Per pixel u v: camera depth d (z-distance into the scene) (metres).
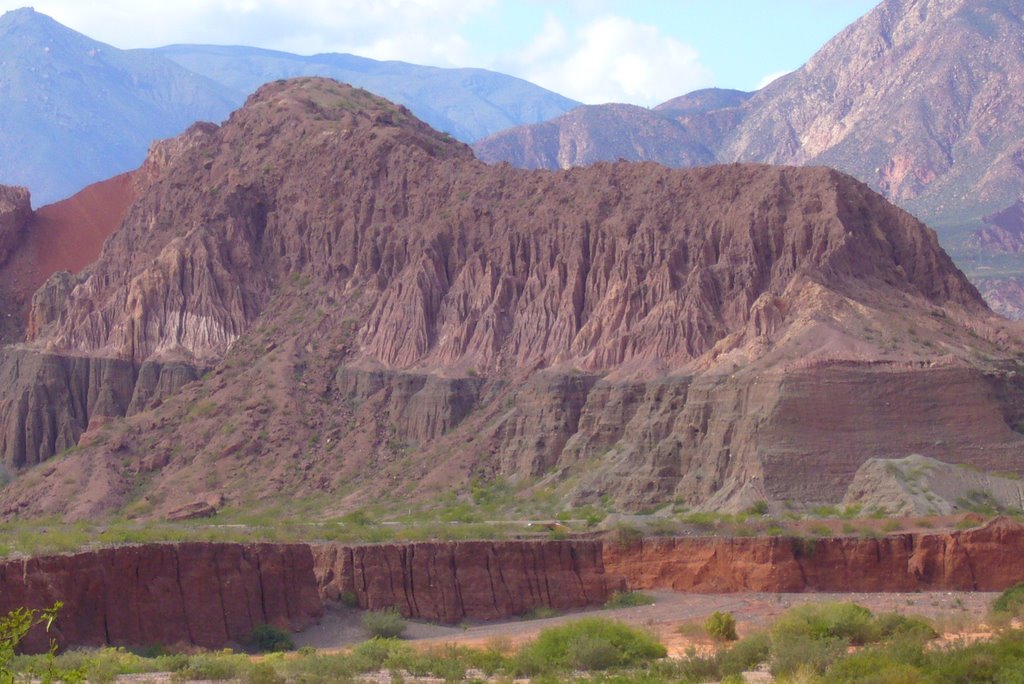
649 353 163.38
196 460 176.25
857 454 141.12
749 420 144.50
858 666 76.69
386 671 83.38
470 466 164.75
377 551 115.38
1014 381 152.62
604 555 125.06
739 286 166.38
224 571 103.75
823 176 173.25
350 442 175.62
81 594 95.31
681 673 81.38
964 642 84.25
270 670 78.19
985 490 134.12
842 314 155.62
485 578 117.50
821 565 121.62
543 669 82.88
